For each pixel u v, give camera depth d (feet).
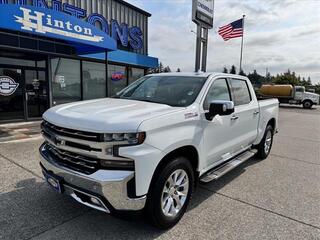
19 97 35.99
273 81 222.07
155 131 9.57
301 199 14.11
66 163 10.16
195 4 43.86
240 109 15.90
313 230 11.08
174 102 12.60
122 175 8.92
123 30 49.65
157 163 9.60
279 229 11.08
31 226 10.59
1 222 10.77
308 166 20.27
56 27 28.14
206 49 48.11
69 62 41.01
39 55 37.37
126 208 9.18
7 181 14.85
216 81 14.30
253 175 17.79
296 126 45.62
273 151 25.12
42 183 14.67
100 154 9.04
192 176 11.75
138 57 50.75
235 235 10.53
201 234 10.52
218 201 13.56
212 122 12.83
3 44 32.27
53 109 11.58
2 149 21.45
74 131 9.60
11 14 25.08
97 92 45.73
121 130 8.93
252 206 13.10
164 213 10.42
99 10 45.11
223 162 14.83
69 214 11.57
